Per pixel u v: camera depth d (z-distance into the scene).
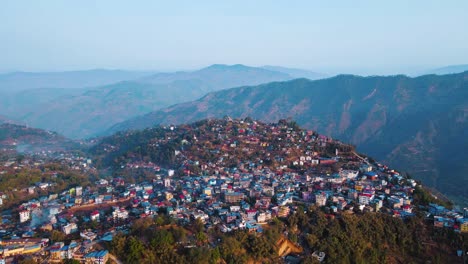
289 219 188.75
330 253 169.88
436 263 174.50
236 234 171.38
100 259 148.12
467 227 187.88
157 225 174.25
